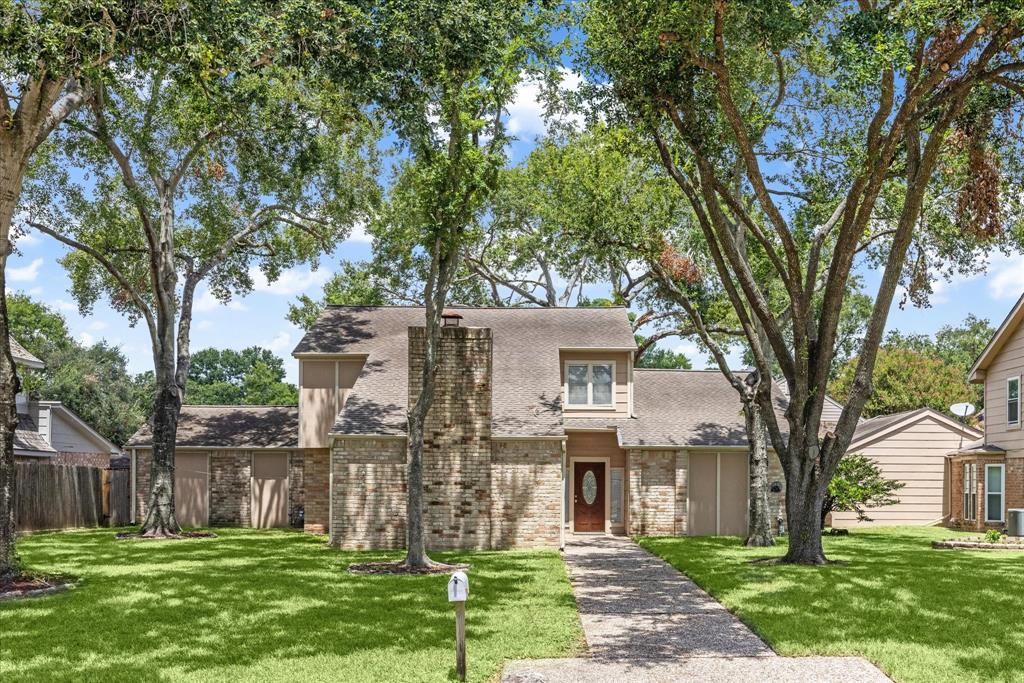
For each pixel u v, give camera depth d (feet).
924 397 173.47
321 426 94.73
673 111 59.31
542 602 47.06
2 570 52.49
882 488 91.56
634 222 78.59
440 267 63.77
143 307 92.48
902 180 73.61
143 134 84.53
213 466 106.63
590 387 98.73
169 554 71.51
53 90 53.57
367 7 50.19
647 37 52.95
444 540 76.07
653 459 93.86
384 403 83.20
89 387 198.80
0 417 53.42
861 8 53.88
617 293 118.11
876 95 62.34
